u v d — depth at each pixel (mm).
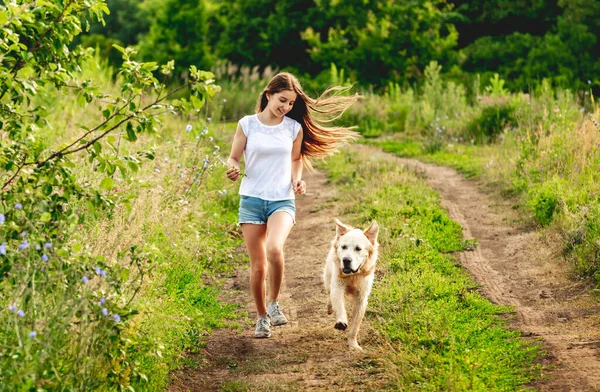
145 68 4969
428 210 10008
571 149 10992
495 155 14742
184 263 7672
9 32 4523
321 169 15266
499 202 11055
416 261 7879
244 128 6043
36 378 3967
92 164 7547
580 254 7648
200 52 32219
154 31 33062
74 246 4441
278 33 33812
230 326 6504
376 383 5078
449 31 34156
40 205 4566
